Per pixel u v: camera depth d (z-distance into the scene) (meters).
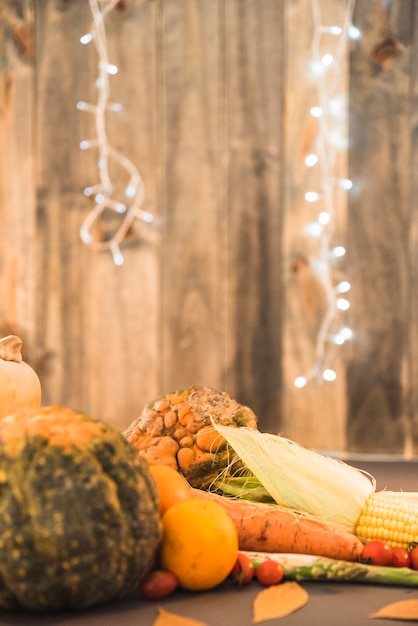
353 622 0.85
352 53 2.60
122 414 2.72
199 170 2.66
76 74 2.67
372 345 2.64
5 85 2.69
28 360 2.73
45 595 0.83
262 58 2.63
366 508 1.16
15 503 0.83
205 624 0.85
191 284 2.68
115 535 0.85
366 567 0.99
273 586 0.96
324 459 1.20
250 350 2.67
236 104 2.64
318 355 2.66
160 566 0.95
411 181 2.61
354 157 2.62
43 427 0.88
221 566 0.94
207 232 2.67
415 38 2.58
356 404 2.65
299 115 2.63
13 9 2.66
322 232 2.64
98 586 0.85
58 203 2.71
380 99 2.60
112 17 2.65
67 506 0.83
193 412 1.27
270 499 1.20
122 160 2.68
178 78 2.65
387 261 2.63
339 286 2.64
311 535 1.07
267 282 2.66
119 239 2.70
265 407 2.68
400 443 2.64
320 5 2.60
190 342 2.69
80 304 2.71
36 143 2.70
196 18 2.63
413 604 0.90
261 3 2.61
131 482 0.88
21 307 2.73
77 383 2.73
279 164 2.64
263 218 2.66
